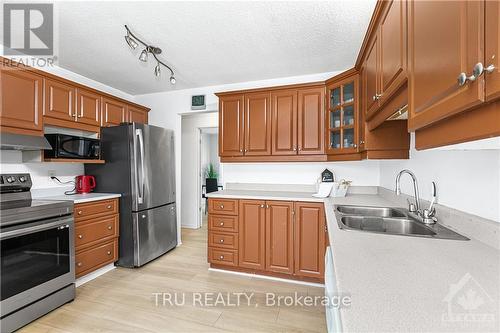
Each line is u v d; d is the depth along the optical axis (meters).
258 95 2.83
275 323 1.79
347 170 2.88
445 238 1.09
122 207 2.80
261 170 3.19
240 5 1.70
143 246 2.82
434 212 1.43
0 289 1.63
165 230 3.19
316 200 2.38
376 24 1.48
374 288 0.65
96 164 2.92
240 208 2.63
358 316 0.53
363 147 2.05
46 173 2.62
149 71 2.88
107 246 2.63
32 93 2.18
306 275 2.40
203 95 3.45
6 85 1.99
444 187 1.40
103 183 2.88
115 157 2.83
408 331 0.48
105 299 2.11
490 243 0.98
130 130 2.78
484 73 0.52
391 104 1.31
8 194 2.18
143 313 1.90
